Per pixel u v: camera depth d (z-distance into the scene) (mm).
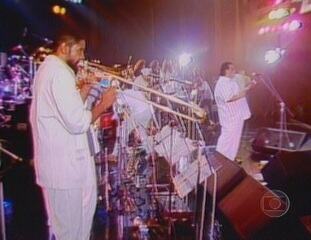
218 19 18156
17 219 5629
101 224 5129
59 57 3467
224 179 4461
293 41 11922
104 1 30094
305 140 9008
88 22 28938
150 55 28547
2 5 22781
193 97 8828
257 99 13359
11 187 6988
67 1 26500
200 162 4352
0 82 14117
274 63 12555
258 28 14312
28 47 16859
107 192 6090
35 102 3422
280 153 5145
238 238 3898
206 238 4324
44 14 25031
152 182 6238
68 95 3291
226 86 7590
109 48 30047
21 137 10281
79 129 3324
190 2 21906
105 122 9000
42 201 6344
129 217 5293
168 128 5418
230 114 7652
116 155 7941
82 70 4352
